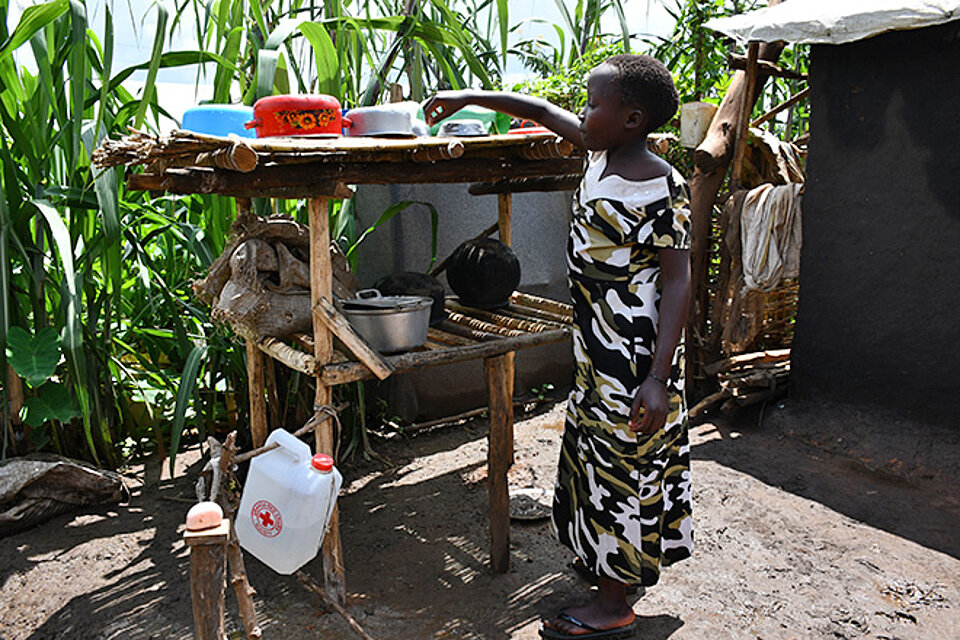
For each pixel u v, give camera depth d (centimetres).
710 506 281
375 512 281
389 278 254
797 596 223
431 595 225
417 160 196
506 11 291
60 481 272
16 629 212
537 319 259
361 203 349
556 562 243
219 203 296
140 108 250
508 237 280
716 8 445
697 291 388
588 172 180
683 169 443
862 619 212
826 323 352
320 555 247
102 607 220
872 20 286
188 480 305
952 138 299
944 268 308
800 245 359
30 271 272
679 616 213
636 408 179
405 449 343
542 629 204
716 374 379
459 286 271
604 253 176
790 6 333
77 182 281
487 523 270
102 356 297
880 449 319
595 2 334
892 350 329
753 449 338
